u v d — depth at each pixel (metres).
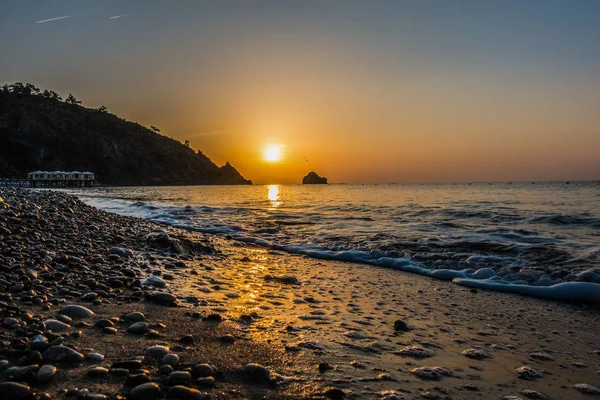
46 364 2.58
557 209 20.06
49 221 9.47
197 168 191.00
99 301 4.18
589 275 6.55
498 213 18.05
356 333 3.94
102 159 146.50
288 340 3.59
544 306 5.40
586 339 4.14
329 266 7.87
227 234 12.46
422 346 3.71
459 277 7.00
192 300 4.65
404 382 2.92
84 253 6.59
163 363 2.79
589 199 29.22
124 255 6.97
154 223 14.59
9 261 5.27
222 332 3.63
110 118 179.12
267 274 6.78
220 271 6.75
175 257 7.61
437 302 5.43
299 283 6.24
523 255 8.73
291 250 9.70
